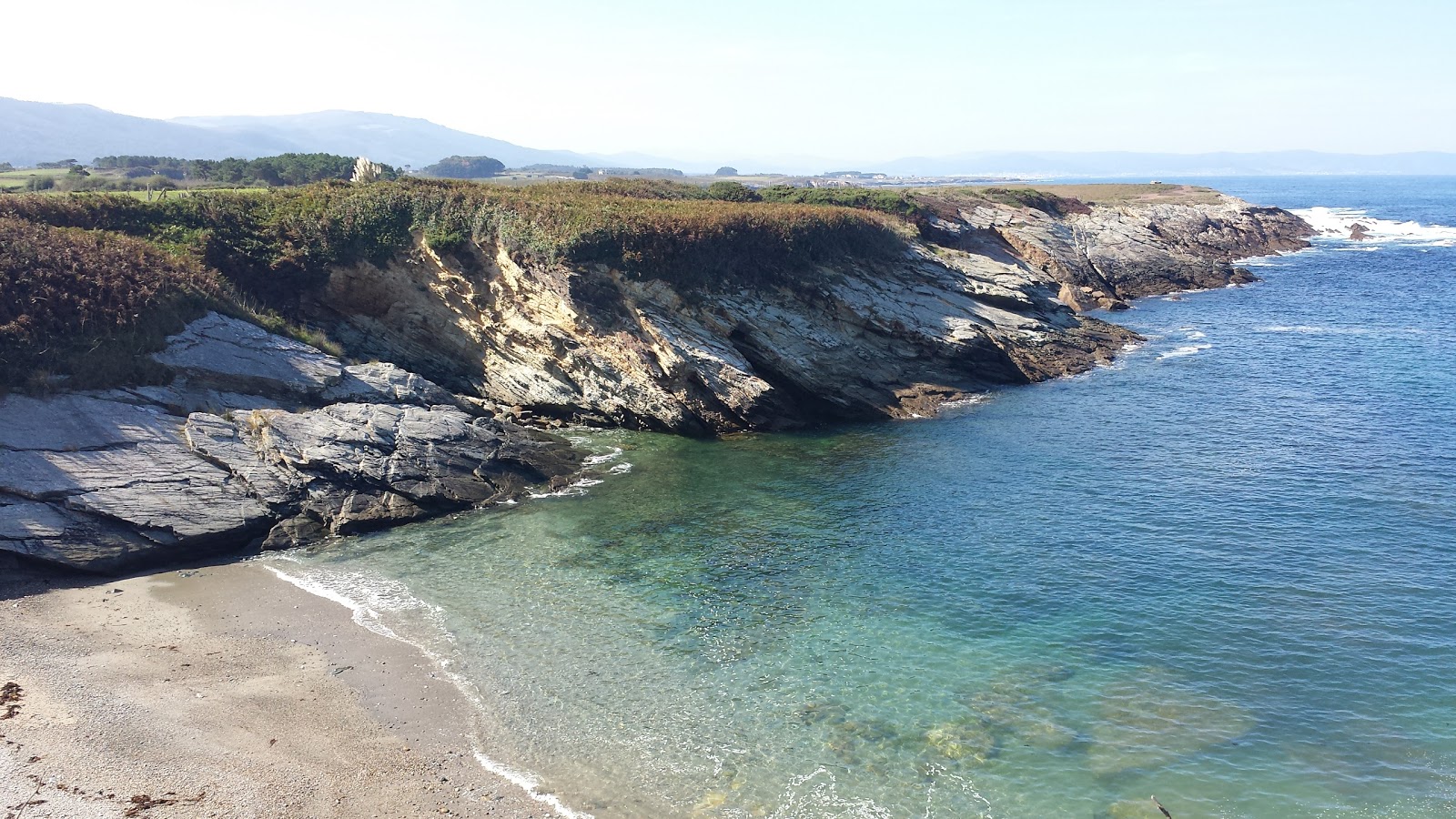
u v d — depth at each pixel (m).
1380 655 19.98
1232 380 47.50
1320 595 23.00
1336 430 37.78
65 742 15.87
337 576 24.36
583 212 42.50
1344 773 16.03
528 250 41.00
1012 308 57.50
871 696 18.61
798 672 19.55
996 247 76.38
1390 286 80.31
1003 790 15.64
